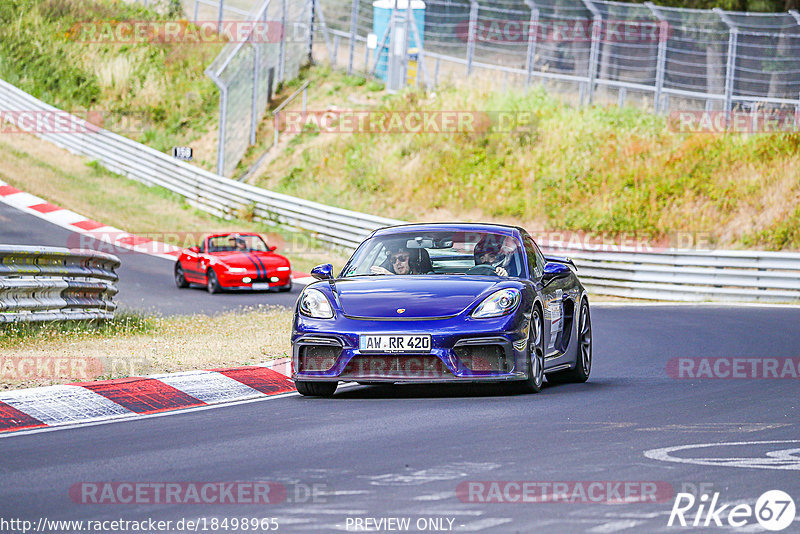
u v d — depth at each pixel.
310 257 102.31
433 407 29.27
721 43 122.88
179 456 21.98
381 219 101.25
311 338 31.03
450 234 35.47
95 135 130.38
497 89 131.25
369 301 31.33
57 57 150.00
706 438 23.70
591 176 114.62
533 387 31.94
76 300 46.88
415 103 131.75
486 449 22.33
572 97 132.50
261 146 130.50
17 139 134.12
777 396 31.81
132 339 43.78
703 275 82.94
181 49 151.38
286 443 23.50
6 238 93.31
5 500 17.97
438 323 30.27
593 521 16.16
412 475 19.62
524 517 16.39
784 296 80.19
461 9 155.50
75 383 30.80
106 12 157.12
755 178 109.50
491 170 118.62
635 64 147.75
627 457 21.33
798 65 132.00
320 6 152.12
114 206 114.81
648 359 43.81
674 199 109.44
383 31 141.75
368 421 26.72
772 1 149.38
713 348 47.66
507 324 30.47
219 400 31.56
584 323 37.44
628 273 85.62
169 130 136.75
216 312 63.56
